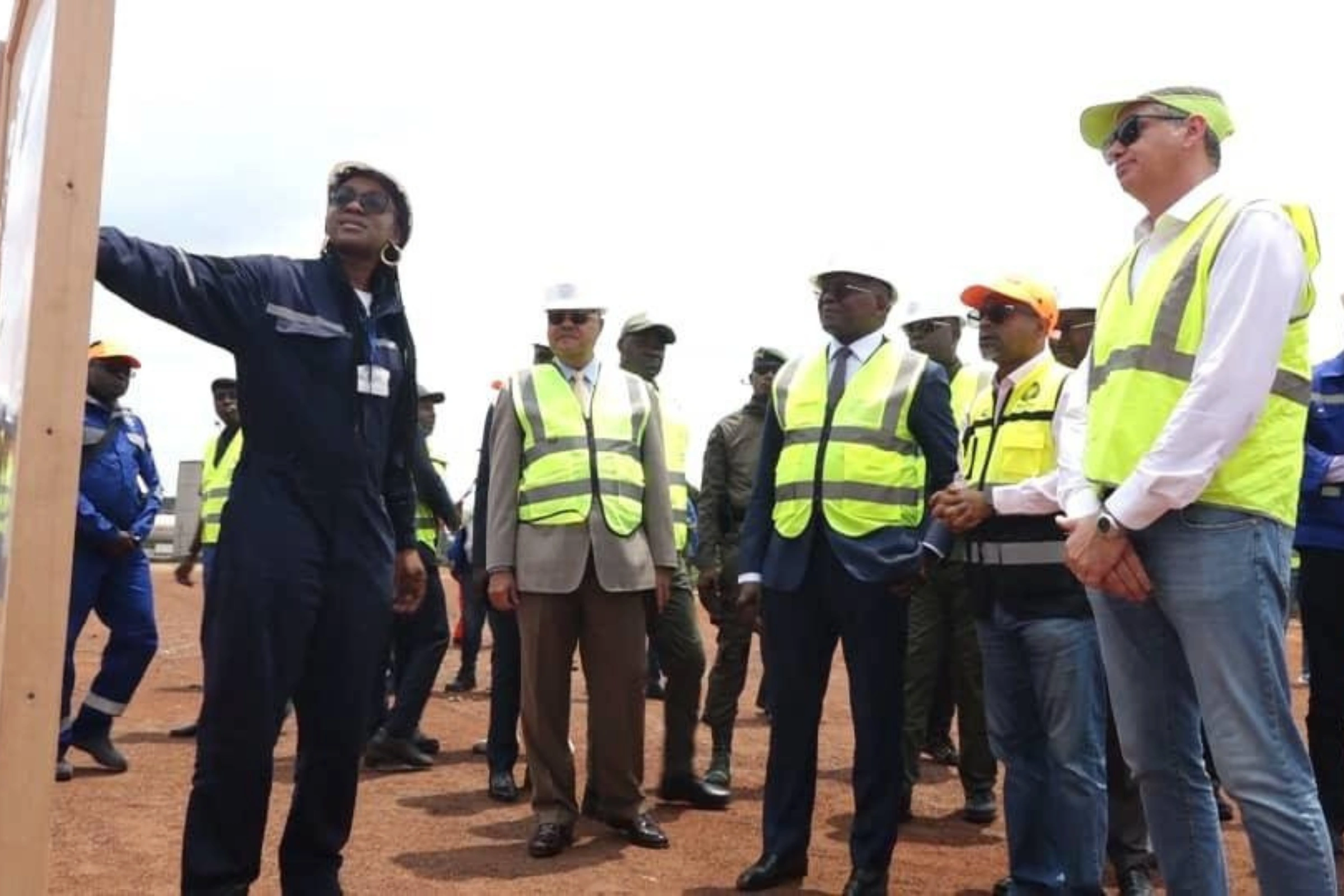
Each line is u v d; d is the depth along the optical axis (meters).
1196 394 3.09
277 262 3.95
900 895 5.14
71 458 2.29
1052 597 4.41
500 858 5.50
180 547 29.16
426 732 8.95
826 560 5.00
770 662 5.19
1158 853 3.53
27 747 2.26
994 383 4.96
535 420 5.75
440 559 7.79
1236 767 3.15
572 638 5.72
